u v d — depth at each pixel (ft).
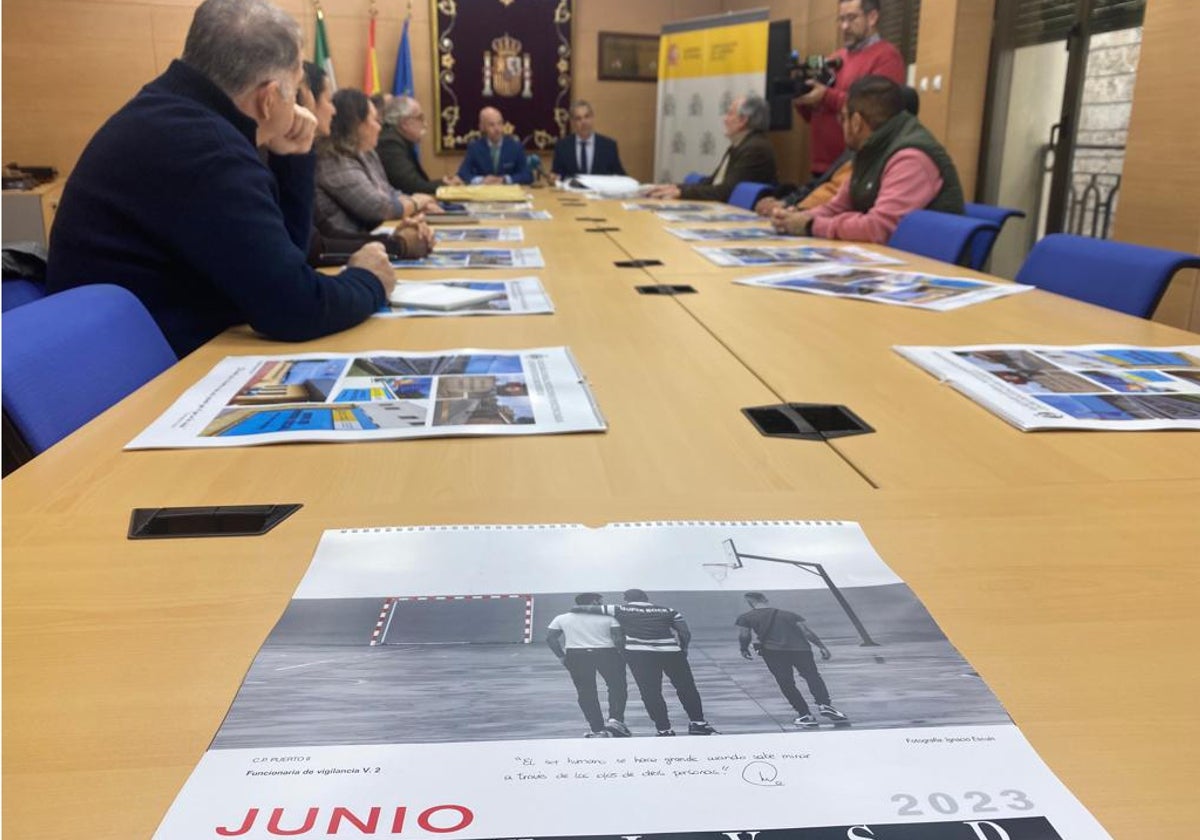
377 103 15.01
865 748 1.45
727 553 2.12
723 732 1.49
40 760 1.45
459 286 5.86
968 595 1.98
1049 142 13.82
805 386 3.62
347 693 1.60
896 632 1.81
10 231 16.62
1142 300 5.51
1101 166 12.82
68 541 2.23
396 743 1.47
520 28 20.71
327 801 1.34
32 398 3.16
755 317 4.92
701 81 20.31
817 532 2.24
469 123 20.95
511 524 2.31
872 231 8.54
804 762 1.42
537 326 4.70
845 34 15.85
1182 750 1.47
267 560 2.12
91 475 2.66
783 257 7.22
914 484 2.61
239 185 4.36
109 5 18.24
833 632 1.80
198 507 2.43
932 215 8.02
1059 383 3.55
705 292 5.66
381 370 3.77
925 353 4.04
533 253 7.49
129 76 18.62
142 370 3.93
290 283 4.27
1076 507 2.45
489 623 1.82
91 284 4.34
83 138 18.75
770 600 1.92
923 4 15.23
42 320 3.48
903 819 1.30
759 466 2.76
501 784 1.37
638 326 4.71
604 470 2.72
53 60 18.37
